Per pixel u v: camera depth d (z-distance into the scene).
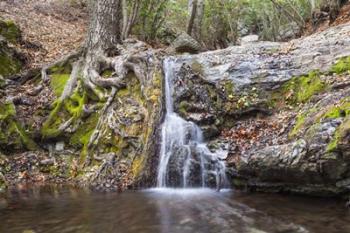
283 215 6.10
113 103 9.89
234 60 10.49
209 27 23.77
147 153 8.51
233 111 9.34
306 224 5.62
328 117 7.09
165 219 6.05
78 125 9.90
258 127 8.88
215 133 9.03
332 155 6.38
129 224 5.84
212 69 10.32
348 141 6.16
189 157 8.67
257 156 7.57
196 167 8.55
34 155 9.58
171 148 8.90
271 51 11.11
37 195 7.76
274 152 7.32
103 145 9.24
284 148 7.22
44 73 11.66
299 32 20.91
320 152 6.57
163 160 8.67
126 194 7.81
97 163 9.04
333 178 6.64
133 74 10.23
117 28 11.91
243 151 8.22
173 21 23.17
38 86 11.30
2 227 5.77
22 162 9.34
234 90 9.69
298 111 8.69
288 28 24.47
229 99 9.53
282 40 23.38
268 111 9.23
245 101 9.39
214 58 10.73
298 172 6.96
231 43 23.45
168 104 9.60
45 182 8.85
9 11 18.05
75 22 20.44
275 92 9.52
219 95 9.66
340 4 17.95
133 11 15.97
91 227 5.73
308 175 6.89
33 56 13.51
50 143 9.88
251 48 11.62
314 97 8.71
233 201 7.10
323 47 10.27
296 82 9.45
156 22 18.34
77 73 11.02
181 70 10.21
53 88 11.17
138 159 8.59
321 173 6.68
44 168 9.29
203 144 8.82
